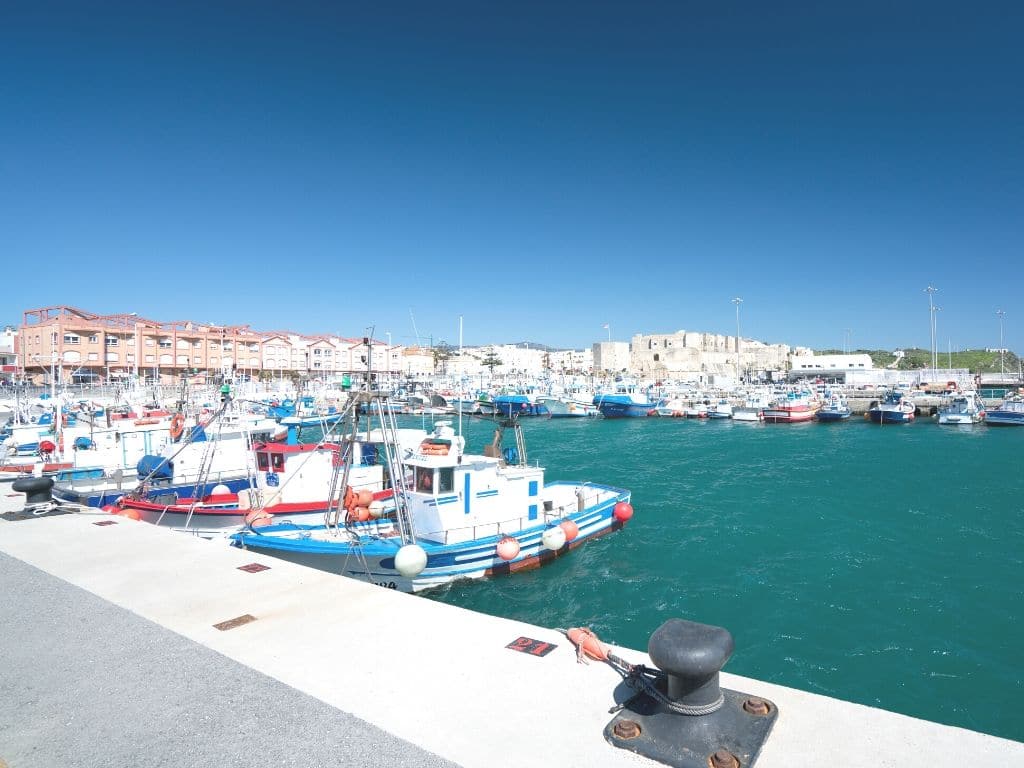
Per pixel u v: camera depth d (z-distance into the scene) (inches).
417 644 223.9
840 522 1031.6
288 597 272.2
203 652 219.6
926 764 151.6
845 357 7165.4
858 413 3506.4
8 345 4392.2
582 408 3422.7
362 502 699.4
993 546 890.1
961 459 1779.0
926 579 755.4
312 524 716.0
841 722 169.9
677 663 161.8
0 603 267.6
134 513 739.4
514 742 163.8
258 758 158.4
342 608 258.7
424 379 4958.2
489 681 196.5
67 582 293.9
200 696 189.8
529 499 790.5
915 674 527.2
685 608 669.9
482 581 722.2
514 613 655.1
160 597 273.1
